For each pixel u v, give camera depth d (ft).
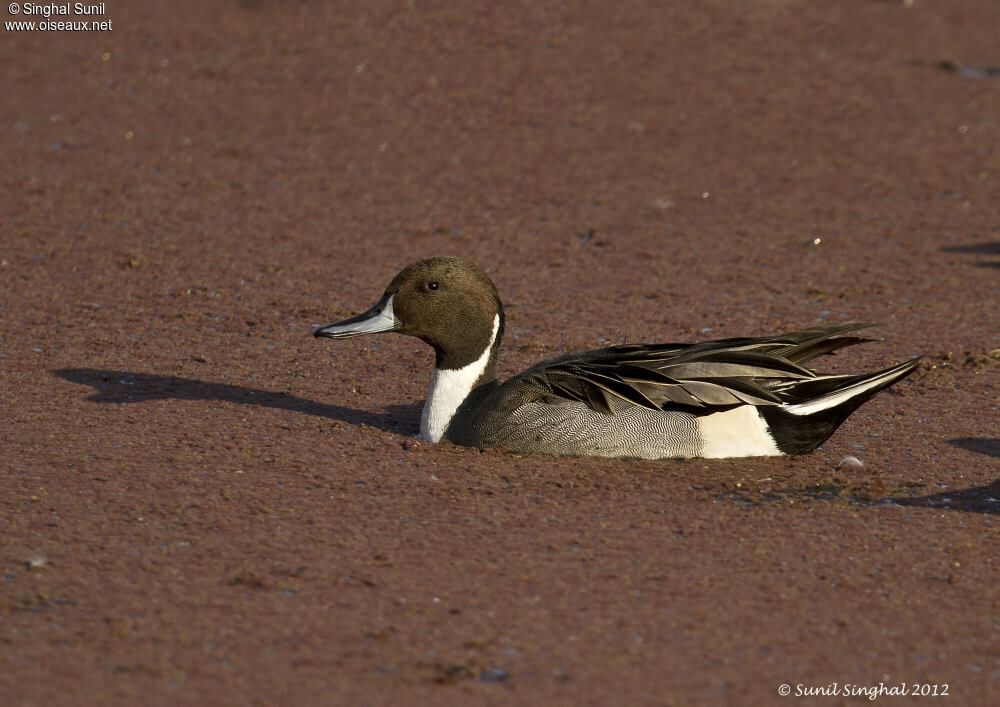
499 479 33.94
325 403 40.70
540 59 92.02
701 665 24.94
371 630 25.93
